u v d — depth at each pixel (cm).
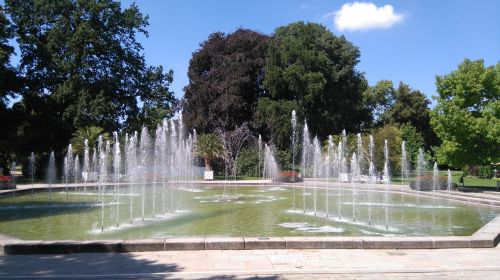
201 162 3859
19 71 3488
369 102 6519
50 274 634
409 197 2094
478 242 816
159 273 638
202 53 4419
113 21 3700
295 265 683
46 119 3428
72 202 1823
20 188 2245
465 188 2320
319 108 4159
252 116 4306
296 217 1355
